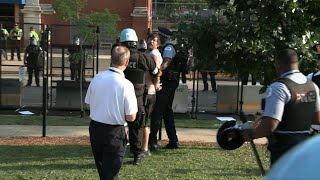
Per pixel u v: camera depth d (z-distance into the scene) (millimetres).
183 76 12297
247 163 7375
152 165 7133
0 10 33562
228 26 6961
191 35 7316
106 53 21500
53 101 13969
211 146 8664
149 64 6922
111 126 5059
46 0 32438
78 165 7113
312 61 6895
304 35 7000
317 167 1295
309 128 4094
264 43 6926
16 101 13008
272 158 4098
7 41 13656
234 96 12969
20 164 7102
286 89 3939
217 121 11812
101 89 5055
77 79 13070
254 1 7176
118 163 5098
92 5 32906
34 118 11484
